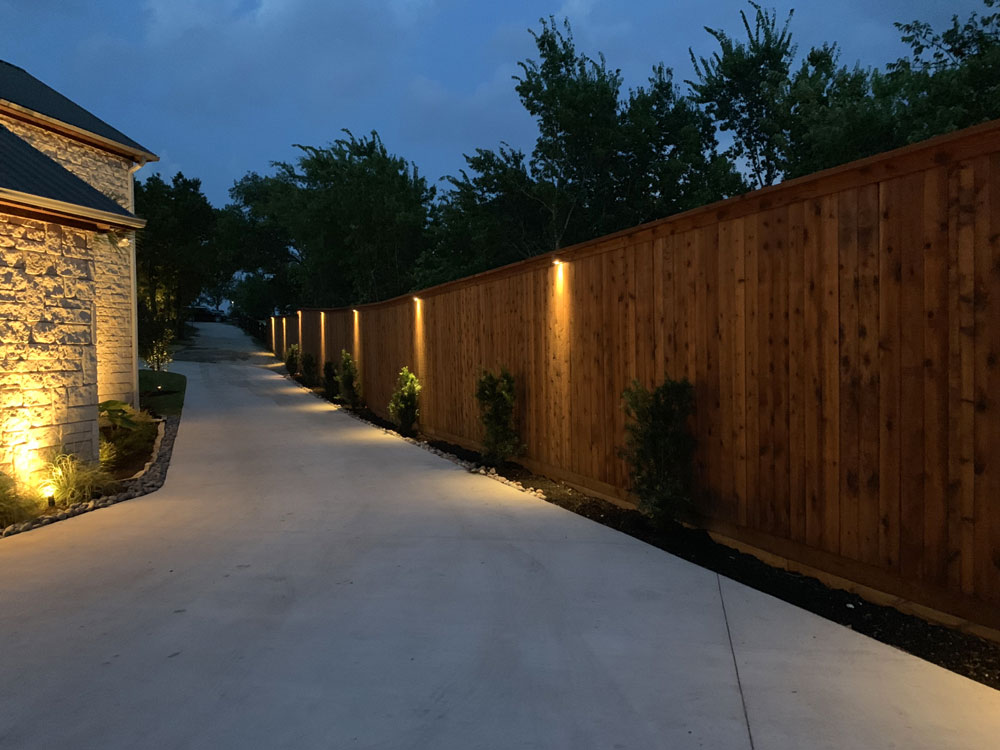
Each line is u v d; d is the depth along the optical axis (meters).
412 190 30.27
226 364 31.31
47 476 6.84
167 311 37.84
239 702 2.60
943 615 3.13
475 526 5.30
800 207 3.96
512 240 19.38
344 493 6.66
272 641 3.18
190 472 8.05
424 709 2.53
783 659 2.89
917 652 2.95
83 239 7.45
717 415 4.70
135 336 13.95
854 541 3.62
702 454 4.86
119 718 2.50
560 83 18.66
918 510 3.24
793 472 4.04
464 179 19.41
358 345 16.73
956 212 3.03
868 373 3.51
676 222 5.06
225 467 8.34
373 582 4.00
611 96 18.83
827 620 3.32
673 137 19.80
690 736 2.30
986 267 2.91
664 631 3.22
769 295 4.21
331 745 2.29
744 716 2.43
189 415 14.34
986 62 9.75
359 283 29.56
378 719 2.46
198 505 6.28
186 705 2.59
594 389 6.36
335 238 32.25
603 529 5.18
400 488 6.88
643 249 5.55
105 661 2.99
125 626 3.39
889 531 3.41
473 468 8.02
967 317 2.99
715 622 3.32
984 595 2.95
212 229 40.84
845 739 2.26
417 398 11.62
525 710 2.51
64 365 7.16
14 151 7.54
